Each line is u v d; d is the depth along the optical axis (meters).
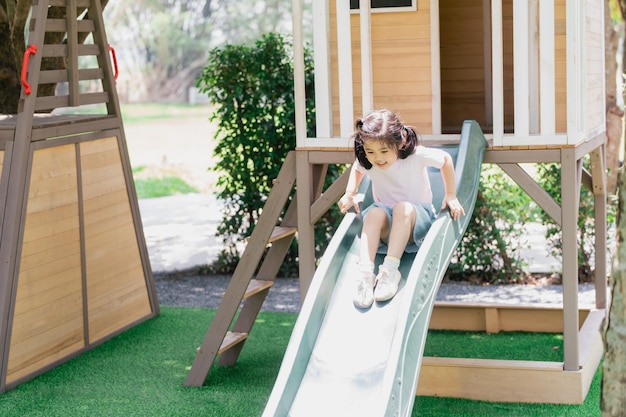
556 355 6.63
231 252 9.97
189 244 11.52
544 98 5.57
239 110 9.35
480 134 5.67
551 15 5.48
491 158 5.72
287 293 8.97
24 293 6.39
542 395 5.61
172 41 36.06
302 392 4.17
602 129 6.95
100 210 7.44
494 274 9.06
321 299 4.55
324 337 4.45
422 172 4.96
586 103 6.01
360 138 4.75
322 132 6.06
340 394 4.13
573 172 5.53
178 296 9.02
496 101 5.65
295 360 4.16
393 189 4.99
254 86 9.27
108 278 7.50
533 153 5.61
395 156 4.77
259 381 6.24
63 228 6.88
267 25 35.09
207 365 6.11
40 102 6.61
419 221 4.80
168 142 24.11
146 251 8.18
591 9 6.41
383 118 4.70
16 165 6.33
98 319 7.32
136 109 33.62
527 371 5.62
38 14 6.47
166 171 18.58
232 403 5.80
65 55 7.02
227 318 6.06
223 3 35.75
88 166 7.27
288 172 6.15
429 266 4.48
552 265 9.15
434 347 6.98
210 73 9.32
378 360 4.25
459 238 5.01
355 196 5.16
